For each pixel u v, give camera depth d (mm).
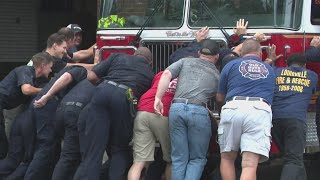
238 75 21844
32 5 61062
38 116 25688
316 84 24219
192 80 22703
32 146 26266
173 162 22453
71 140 24547
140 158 23172
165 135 23234
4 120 28672
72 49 30891
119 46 27734
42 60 26625
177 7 27000
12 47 60906
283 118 23031
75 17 61094
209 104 24906
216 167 24891
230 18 26297
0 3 60125
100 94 22891
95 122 22906
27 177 25562
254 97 21453
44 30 61500
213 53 23156
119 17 28047
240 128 21281
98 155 22984
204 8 26594
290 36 25391
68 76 24891
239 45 24609
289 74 23656
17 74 26922
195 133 22297
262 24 25812
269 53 25375
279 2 25547
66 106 24531
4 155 28359
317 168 31062
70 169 24562
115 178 23281
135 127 23312
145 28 27391
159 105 22312
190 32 26734
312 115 26047
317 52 24891
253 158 21109
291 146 22844
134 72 23547
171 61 25000
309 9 25484
